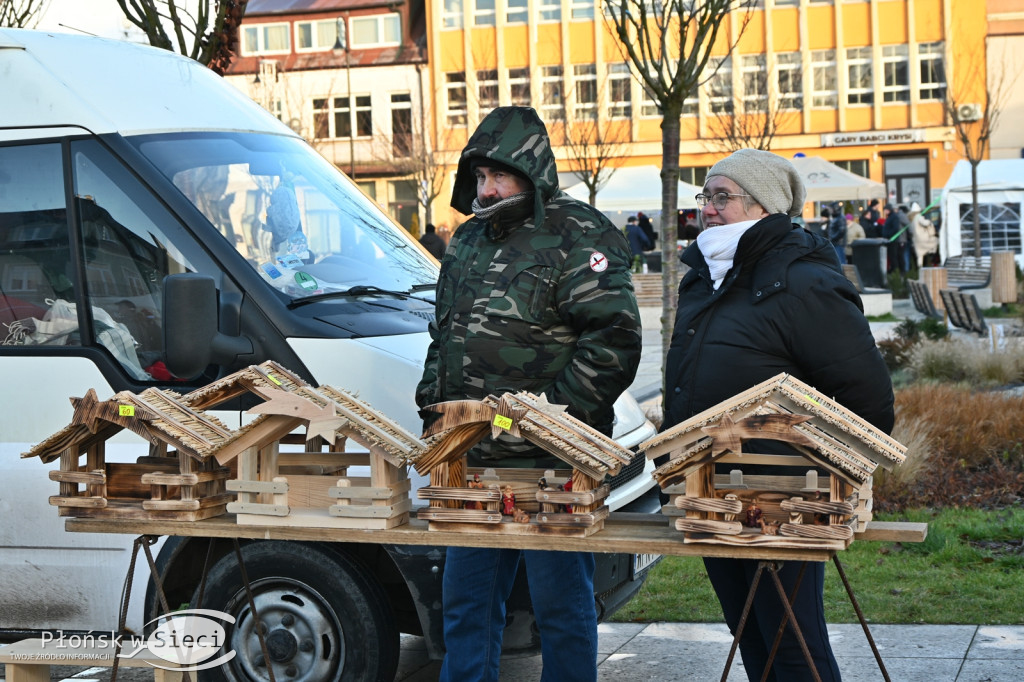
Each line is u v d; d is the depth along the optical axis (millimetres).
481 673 4121
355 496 3529
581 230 4031
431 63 52250
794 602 3602
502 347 4004
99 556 4766
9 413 4871
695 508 3227
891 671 5211
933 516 7836
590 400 3947
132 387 4762
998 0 47906
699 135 48750
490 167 4031
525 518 3426
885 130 48781
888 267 30094
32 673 4344
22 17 9828
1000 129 47812
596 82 50500
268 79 46500
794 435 3096
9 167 5027
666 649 5684
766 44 49000
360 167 52406
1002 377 13047
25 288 4977
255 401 4570
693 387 3750
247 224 5000
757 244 3686
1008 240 29609
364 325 4750
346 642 4441
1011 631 5707
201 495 3711
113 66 5273
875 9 48344
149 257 4828
